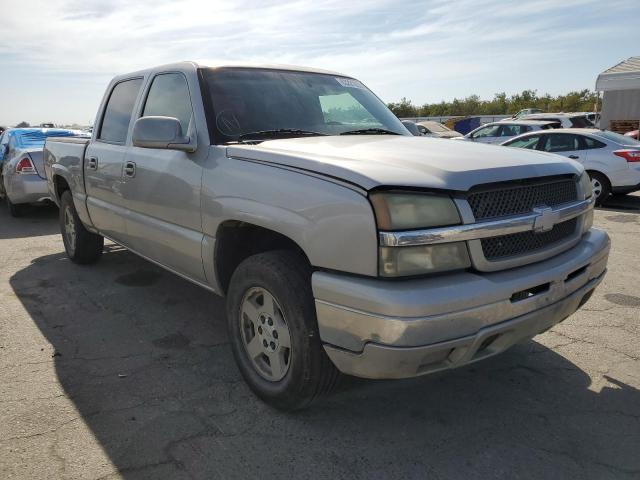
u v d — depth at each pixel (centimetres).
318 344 272
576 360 367
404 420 298
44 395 322
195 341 402
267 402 307
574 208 296
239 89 376
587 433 284
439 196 244
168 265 405
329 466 258
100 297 499
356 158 274
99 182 480
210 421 295
